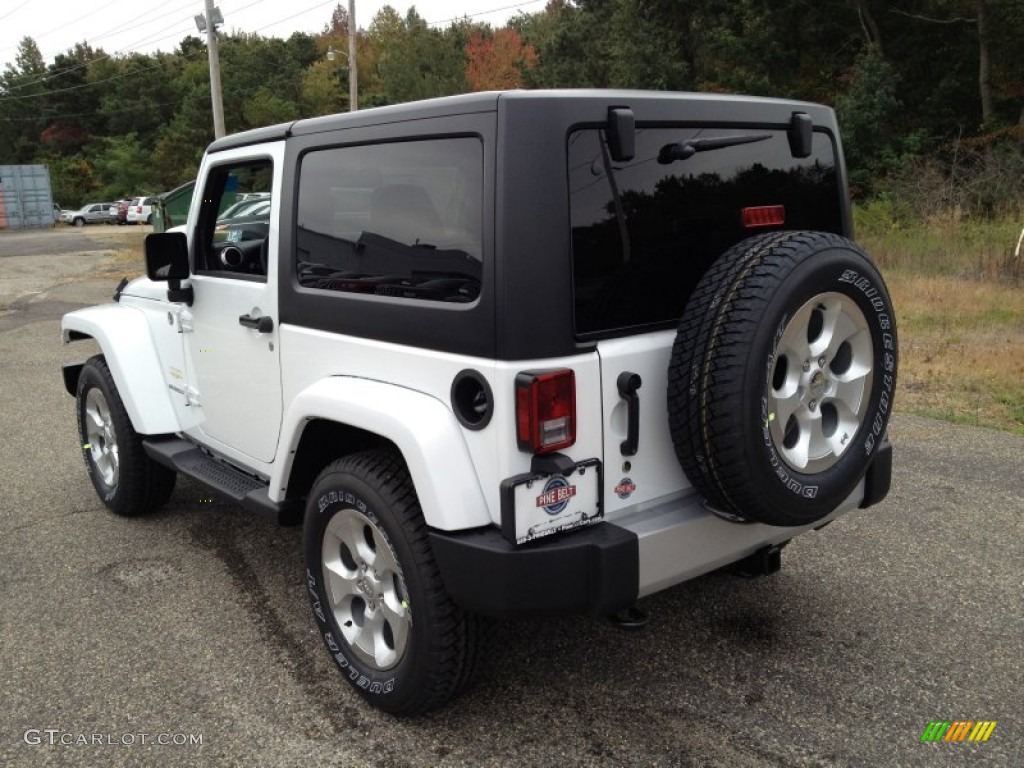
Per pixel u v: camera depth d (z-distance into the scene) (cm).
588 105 250
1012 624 354
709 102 285
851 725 290
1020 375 755
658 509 276
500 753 279
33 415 729
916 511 471
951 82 2291
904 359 824
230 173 379
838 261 259
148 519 488
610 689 314
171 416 443
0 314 1388
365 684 299
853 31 2422
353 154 297
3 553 443
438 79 5984
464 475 254
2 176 4944
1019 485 507
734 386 242
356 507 287
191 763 278
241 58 7481
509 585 245
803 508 264
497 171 242
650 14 2641
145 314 454
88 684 323
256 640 354
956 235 1426
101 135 8456
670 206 275
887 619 360
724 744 282
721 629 355
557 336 246
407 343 274
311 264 319
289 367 335
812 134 318
